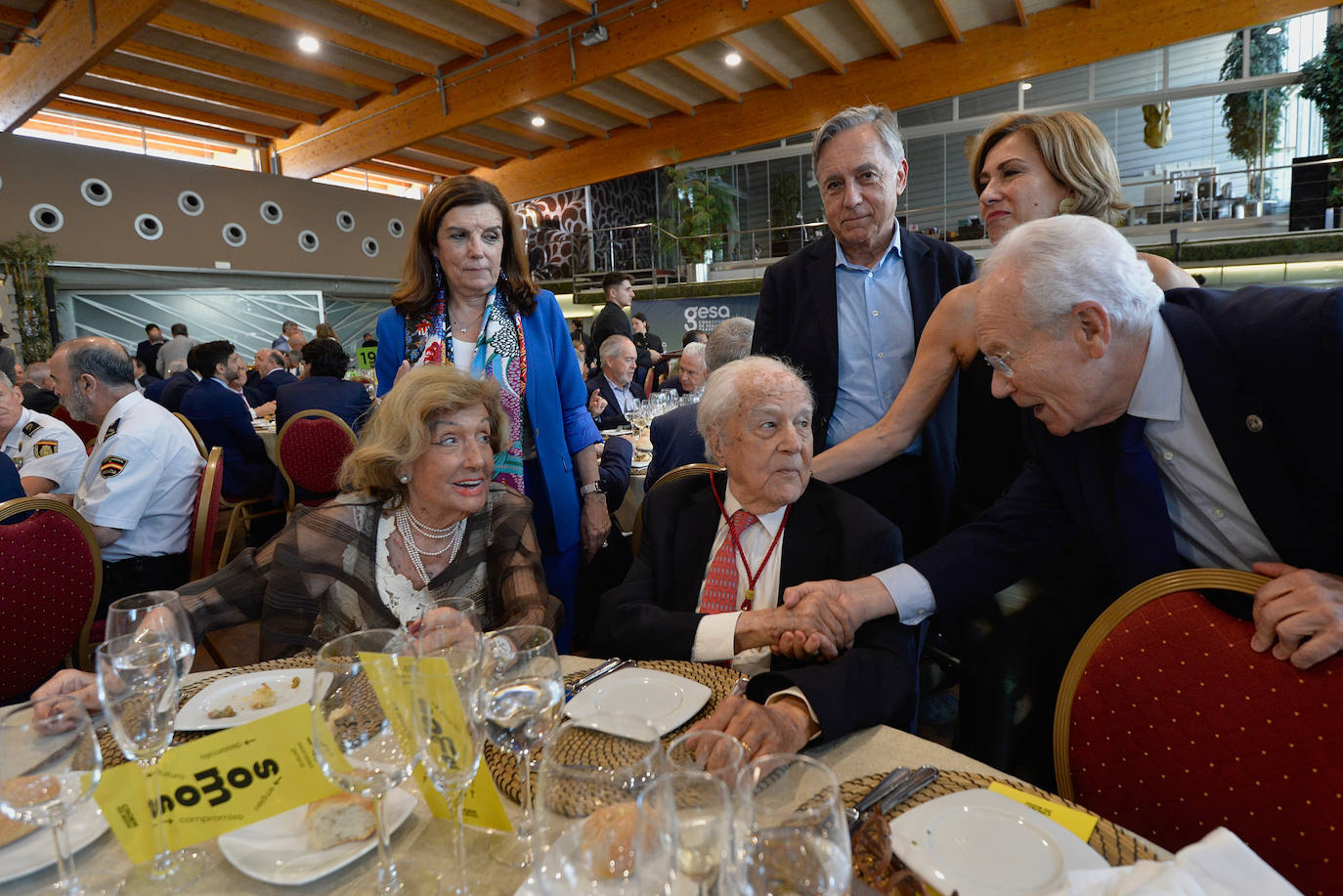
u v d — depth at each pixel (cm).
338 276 1482
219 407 428
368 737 70
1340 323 102
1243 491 114
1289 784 88
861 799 82
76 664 190
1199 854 64
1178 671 100
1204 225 1097
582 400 234
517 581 157
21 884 78
